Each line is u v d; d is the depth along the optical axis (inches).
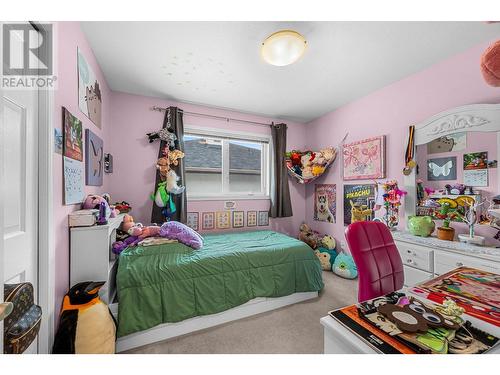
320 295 90.8
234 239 100.5
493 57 34.4
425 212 83.4
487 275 43.6
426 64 80.0
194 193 122.0
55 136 47.3
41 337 43.1
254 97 107.9
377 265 44.9
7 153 36.2
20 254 38.8
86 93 65.7
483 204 68.9
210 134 122.0
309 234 132.4
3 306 21.3
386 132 97.3
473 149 71.1
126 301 58.7
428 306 30.1
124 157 102.3
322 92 103.0
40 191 43.7
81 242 55.9
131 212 103.7
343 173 119.2
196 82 92.6
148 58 75.4
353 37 64.9
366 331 25.1
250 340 63.6
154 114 108.3
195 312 66.1
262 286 77.2
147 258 70.6
